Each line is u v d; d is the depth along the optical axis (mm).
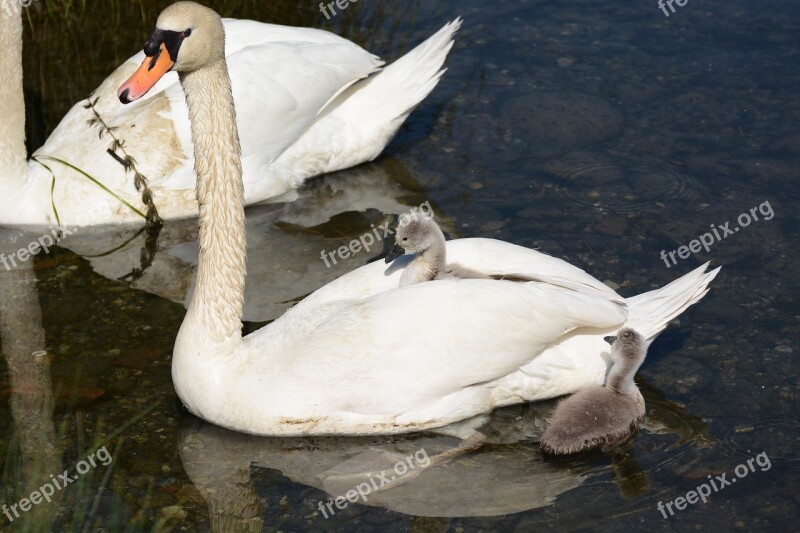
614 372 2980
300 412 2945
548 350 2994
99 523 2814
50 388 3066
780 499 2850
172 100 3553
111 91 3615
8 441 2957
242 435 2984
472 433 2988
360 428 2965
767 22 4086
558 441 2926
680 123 3752
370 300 2977
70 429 2984
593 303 2973
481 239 3107
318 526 2809
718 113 3773
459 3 4230
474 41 4062
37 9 4195
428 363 2930
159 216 3539
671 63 3945
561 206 3523
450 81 3924
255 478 2904
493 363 2949
